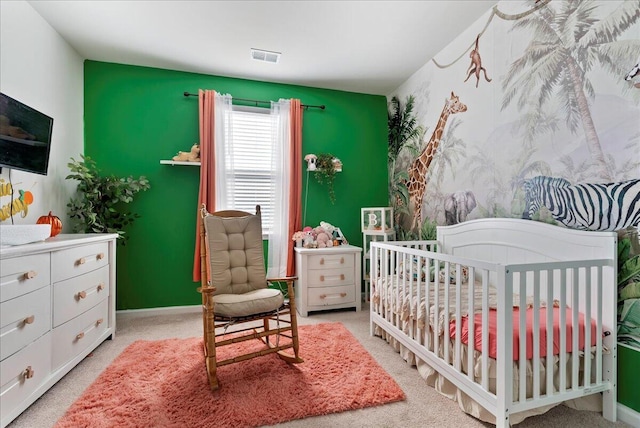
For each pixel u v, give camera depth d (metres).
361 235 3.90
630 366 1.55
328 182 3.78
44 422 1.51
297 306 3.36
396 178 3.80
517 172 2.17
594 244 1.64
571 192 1.81
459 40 2.71
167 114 3.27
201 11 2.35
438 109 3.00
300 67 3.26
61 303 1.86
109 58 3.05
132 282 3.16
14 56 2.10
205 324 2.07
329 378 1.90
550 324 1.47
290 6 2.31
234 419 1.52
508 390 1.38
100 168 3.09
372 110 3.95
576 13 1.78
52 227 2.21
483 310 1.48
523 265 1.42
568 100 1.83
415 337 2.05
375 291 2.65
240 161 3.52
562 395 1.49
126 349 2.31
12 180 2.07
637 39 1.51
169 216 3.26
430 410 1.62
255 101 3.53
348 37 2.72
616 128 1.60
